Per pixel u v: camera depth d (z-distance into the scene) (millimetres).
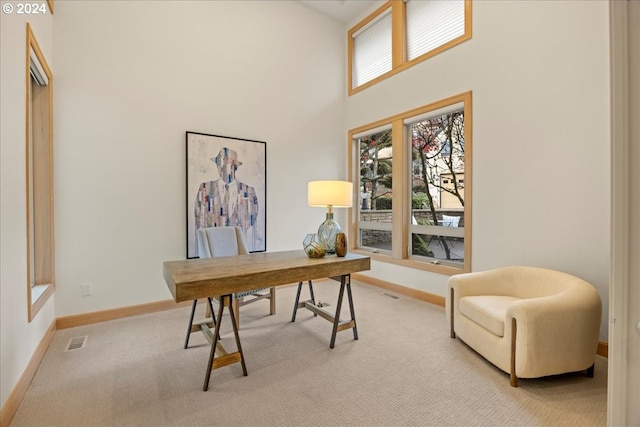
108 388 1907
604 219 2322
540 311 1872
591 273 2385
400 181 4004
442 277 3496
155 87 3277
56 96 2775
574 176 2477
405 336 2664
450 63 3398
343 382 1979
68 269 2840
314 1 4367
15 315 1756
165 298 3332
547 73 2625
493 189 3018
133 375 2055
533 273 2463
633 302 816
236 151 3812
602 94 2320
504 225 2938
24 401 1773
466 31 3225
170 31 3369
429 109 3625
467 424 1601
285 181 4281
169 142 3359
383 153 4422
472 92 3186
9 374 1646
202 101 3576
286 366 2176
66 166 2822
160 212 3307
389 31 4277
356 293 4000
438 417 1653
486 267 3082
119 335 2680
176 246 3400
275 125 4180
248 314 3236
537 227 2705
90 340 2576
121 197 3092
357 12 4617
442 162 3650
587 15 2393
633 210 809
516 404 1752
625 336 824
